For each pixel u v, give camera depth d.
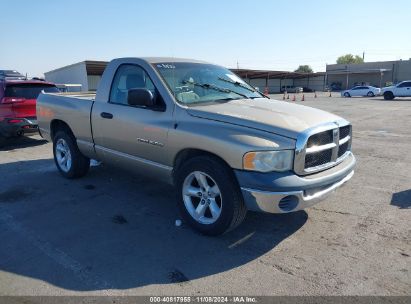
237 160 3.56
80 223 4.47
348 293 3.02
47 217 4.66
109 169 6.84
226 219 3.79
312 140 3.66
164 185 5.90
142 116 4.50
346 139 4.33
